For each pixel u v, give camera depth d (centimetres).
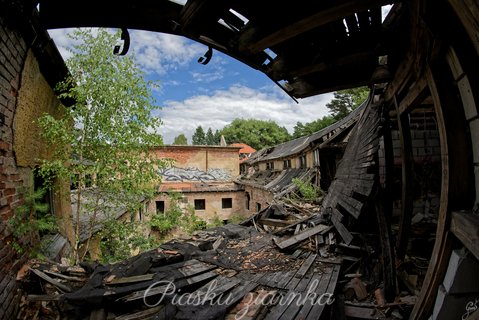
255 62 227
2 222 262
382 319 266
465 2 127
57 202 479
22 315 282
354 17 194
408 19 216
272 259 429
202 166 2103
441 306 180
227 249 493
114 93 419
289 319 252
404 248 348
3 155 268
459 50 165
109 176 462
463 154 184
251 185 1667
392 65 290
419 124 572
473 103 159
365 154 445
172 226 1297
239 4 155
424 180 569
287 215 755
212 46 197
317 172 1146
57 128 373
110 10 160
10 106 279
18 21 247
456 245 179
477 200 168
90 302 278
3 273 261
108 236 590
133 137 444
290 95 309
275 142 5216
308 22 158
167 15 167
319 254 433
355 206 407
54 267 347
